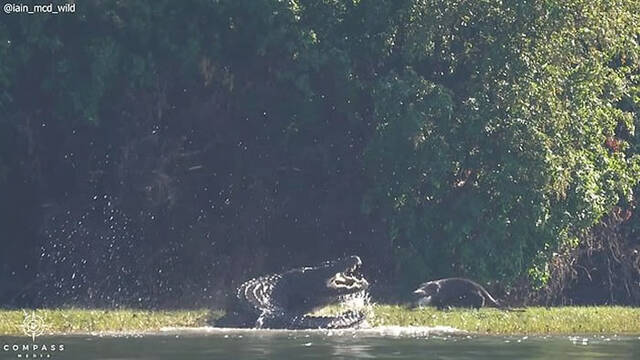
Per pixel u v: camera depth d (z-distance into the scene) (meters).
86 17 128.50
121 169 135.00
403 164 129.00
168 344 85.12
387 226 137.38
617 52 135.62
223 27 132.50
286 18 130.12
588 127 132.12
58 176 138.38
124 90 132.12
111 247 136.25
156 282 136.50
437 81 136.75
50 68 129.75
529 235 129.75
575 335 97.62
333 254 142.50
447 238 130.12
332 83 134.62
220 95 138.25
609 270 144.12
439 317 110.31
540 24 131.00
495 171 128.12
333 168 141.12
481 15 132.50
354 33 134.88
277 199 142.25
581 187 129.00
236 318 104.88
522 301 136.00
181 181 139.50
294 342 87.44
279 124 139.38
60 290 134.38
